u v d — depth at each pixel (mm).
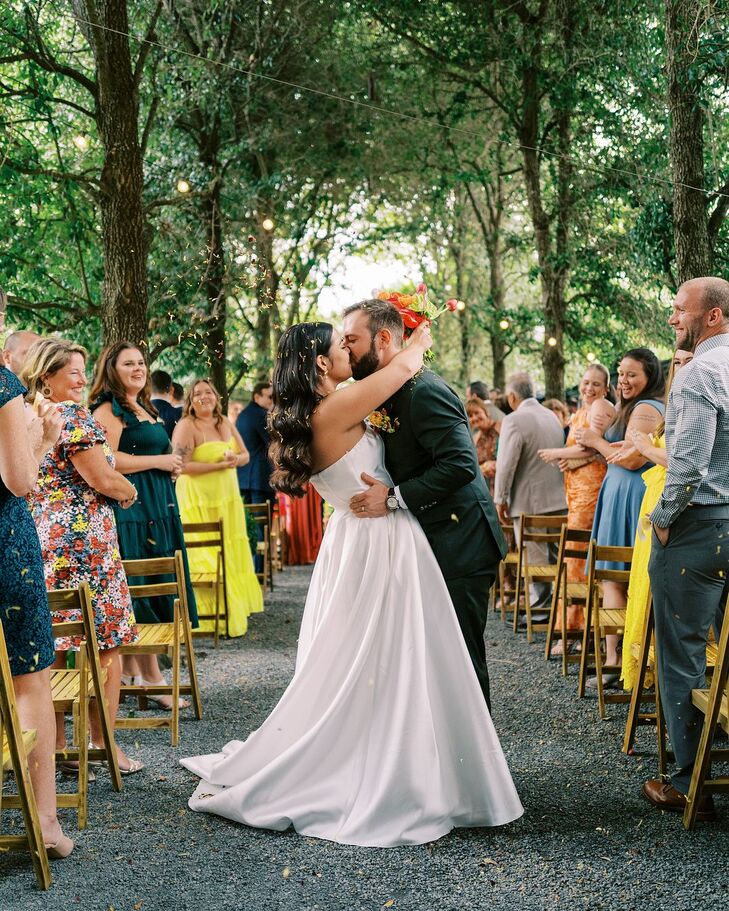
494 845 3328
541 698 5402
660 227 12141
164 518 5613
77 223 12164
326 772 3510
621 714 5035
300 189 15758
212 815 3639
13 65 12398
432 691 3480
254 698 5469
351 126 15148
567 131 15141
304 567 11469
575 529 6270
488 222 19875
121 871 3172
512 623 7711
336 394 3502
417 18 14578
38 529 4121
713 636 4215
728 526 3461
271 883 3072
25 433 3029
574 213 15188
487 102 16422
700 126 8883
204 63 12961
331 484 3574
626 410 5578
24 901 2969
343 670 3561
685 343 3641
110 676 4199
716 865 3139
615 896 2941
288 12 13797
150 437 5527
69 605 3662
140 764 4230
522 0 14367
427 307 3779
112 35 9219
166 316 11750
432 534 3678
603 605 5742
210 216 13156
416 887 3027
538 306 17594
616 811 3639
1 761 2992
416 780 3367
